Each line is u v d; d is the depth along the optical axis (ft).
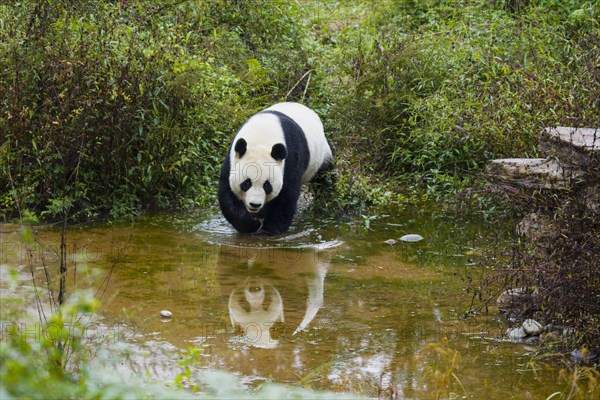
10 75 42.32
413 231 42.70
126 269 34.42
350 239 41.14
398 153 53.16
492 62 52.49
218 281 33.71
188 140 45.78
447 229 42.98
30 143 42.19
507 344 27.71
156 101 44.52
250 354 26.12
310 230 42.73
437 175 50.24
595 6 59.36
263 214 42.06
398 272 35.81
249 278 34.35
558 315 27.35
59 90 42.63
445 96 51.49
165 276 33.94
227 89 51.13
